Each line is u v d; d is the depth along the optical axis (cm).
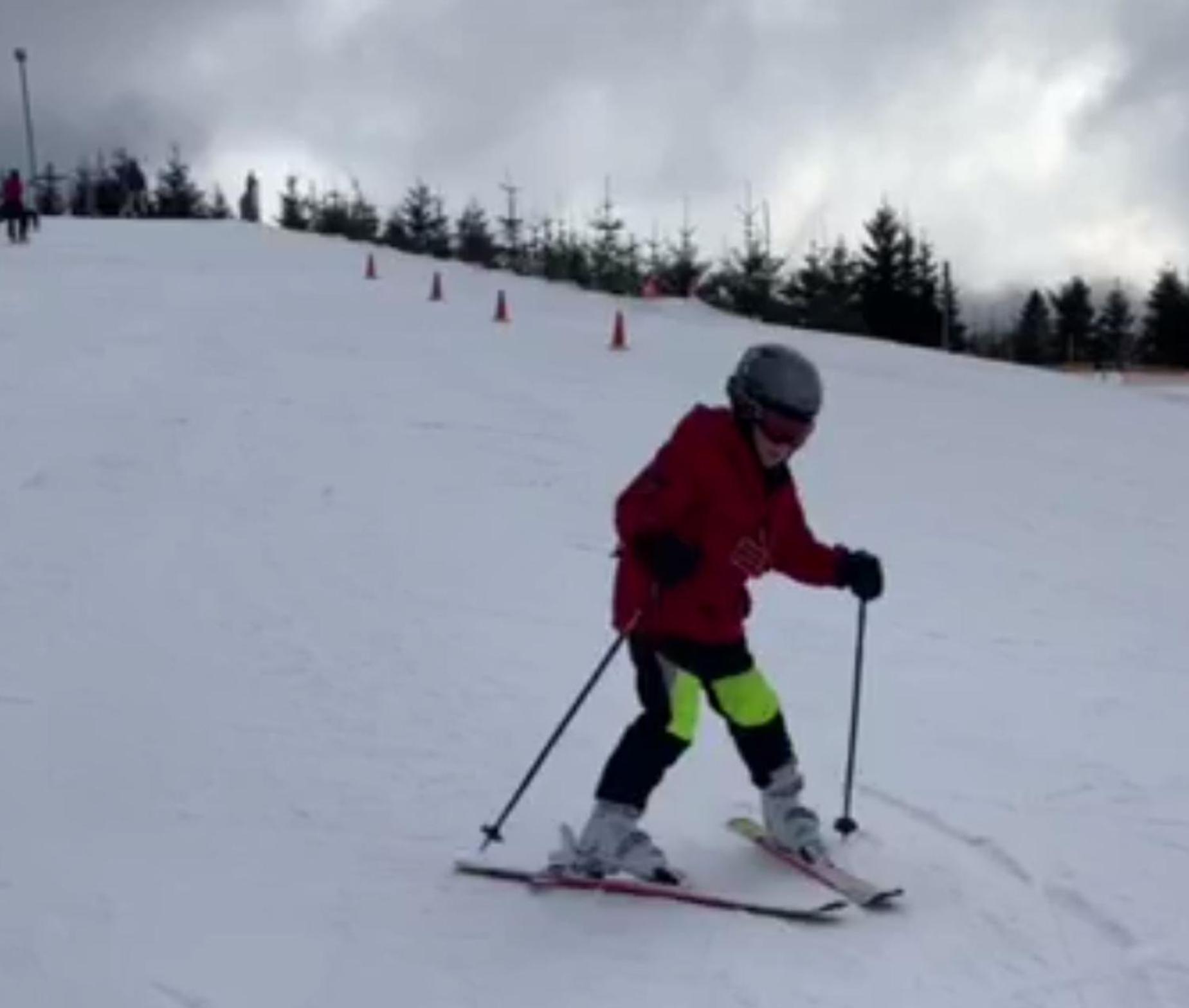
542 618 750
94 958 384
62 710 584
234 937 397
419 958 388
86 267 2522
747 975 380
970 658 725
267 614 732
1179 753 579
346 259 3045
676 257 4831
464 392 1448
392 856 454
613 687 639
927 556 977
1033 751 575
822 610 807
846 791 473
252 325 1852
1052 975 384
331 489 1015
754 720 438
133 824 476
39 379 1366
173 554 835
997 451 1473
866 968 385
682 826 480
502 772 530
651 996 369
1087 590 909
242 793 504
